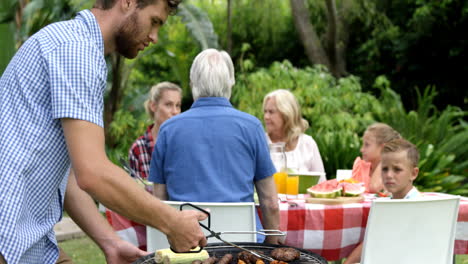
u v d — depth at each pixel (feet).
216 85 9.24
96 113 4.98
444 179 24.18
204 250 6.17
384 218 8.38
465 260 17.67
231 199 8.93
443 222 8.79
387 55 46.73
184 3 30.55
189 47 34.81
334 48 45.42
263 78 33.68
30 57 5.13
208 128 9.07
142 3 5.37
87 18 5.30
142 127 33.30
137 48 5.60
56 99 4.90
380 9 46.62
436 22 44.16
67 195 6.66
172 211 5.23
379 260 8.46
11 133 5.02
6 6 20.61
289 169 11.80
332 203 10.04
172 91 14.73
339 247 9.90
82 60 5.00
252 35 48.47
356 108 33.24
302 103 32.60
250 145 9.14
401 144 10.60
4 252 4.85
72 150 4.87
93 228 6.65
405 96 46.32
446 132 29.40
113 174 4.90
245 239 8.79
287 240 9.72
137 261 5.87
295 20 44.93
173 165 9.15
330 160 24.38
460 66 44.50
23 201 4.99
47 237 5.51
